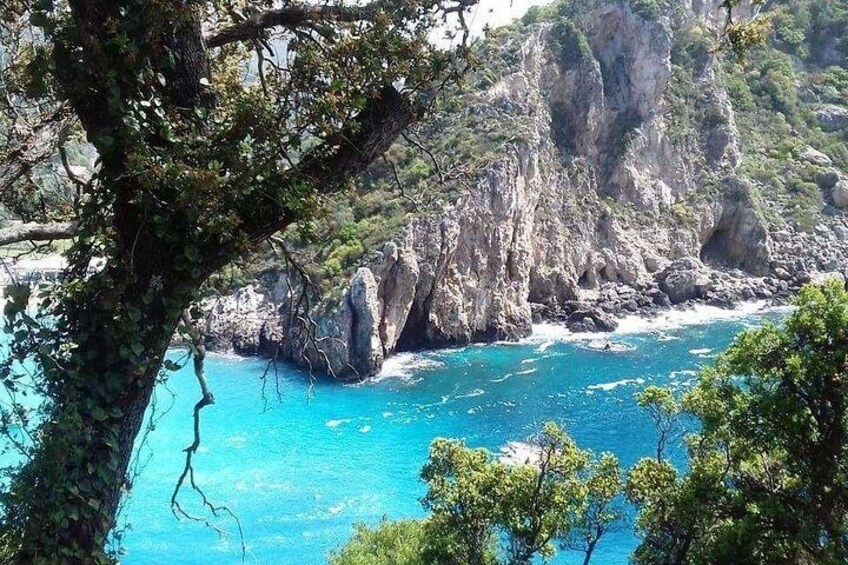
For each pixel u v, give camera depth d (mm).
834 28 110250
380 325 59156
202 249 6832
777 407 15172
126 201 6742
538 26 84000
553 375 54312
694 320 69562
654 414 23984
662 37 86062
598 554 29219
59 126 9250
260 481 37031
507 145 68250
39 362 6434
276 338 58344
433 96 7586
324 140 7301
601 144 84438
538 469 22078
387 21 7016
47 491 6188
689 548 17234
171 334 6969
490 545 23109
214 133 6832
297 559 29906
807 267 81062
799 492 15477
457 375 55156
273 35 8141
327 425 45000
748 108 98500
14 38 9188
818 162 93625
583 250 75875
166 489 35719
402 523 28141
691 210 83500
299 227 7266
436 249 61688
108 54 6418
